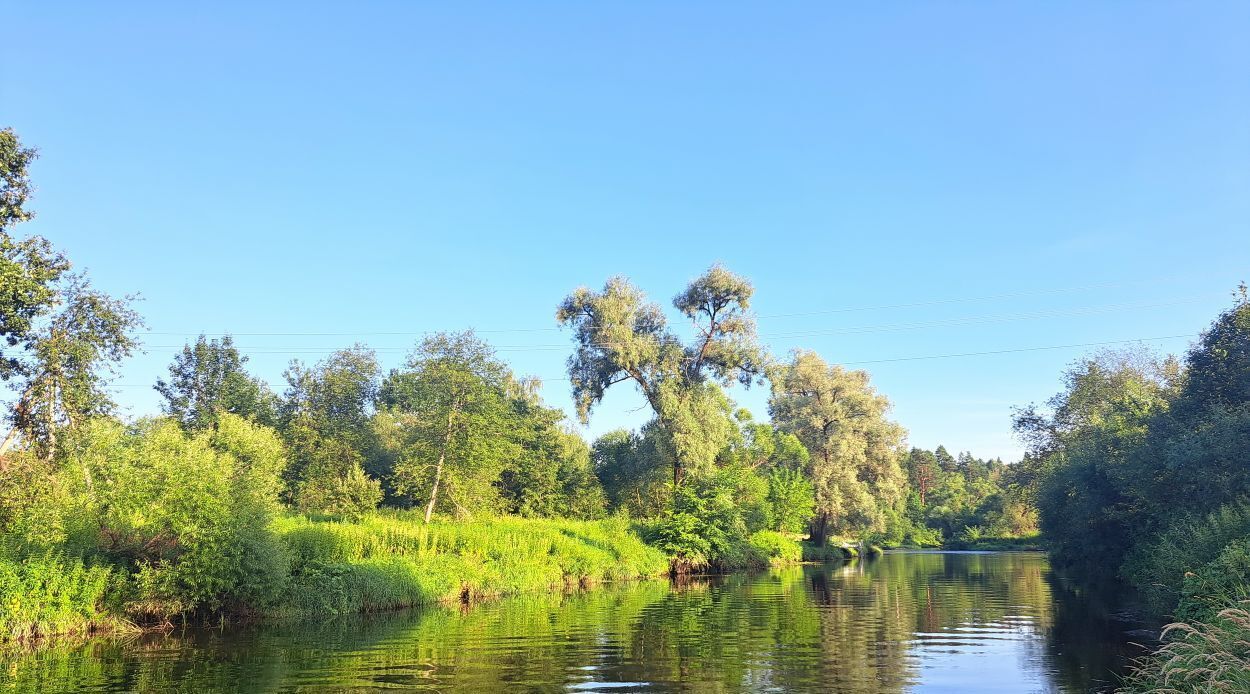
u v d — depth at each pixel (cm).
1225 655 958
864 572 4369
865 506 6122
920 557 6419
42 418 2211
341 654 1585
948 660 1506
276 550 2103
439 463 3878
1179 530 2194
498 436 4081
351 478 4097
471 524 3584
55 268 2192
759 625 2036
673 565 4300
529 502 5066
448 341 4000
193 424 5219
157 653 1597
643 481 5309
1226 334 2741
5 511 1906
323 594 2225
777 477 5869
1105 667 1436
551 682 1308
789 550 5575
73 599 1791
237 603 2067
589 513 5297
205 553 1931
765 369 5206
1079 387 5088
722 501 4578
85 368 2328
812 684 1295
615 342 4966
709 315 5384
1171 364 4703
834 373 6425
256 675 1368
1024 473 5703
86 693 1234
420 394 3991
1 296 1956
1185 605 1548
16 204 2036
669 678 1341
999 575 3906
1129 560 3092
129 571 1927
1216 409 2353
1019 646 1675
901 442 6575
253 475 2217
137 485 1959
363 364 5784
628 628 1983
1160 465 2667
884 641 1752
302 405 5472
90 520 1962
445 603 2595
